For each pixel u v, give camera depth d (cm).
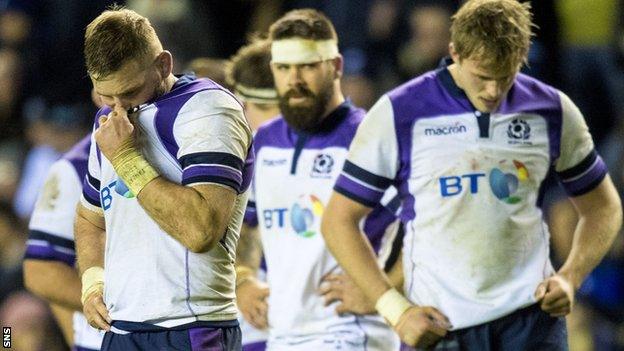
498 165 1712
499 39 1645
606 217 1816
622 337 2658
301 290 1916
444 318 1711
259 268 2030
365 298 1891
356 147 1756
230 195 1473
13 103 3725
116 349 1509
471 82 1691
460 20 1684
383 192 1767
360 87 3281
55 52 3794
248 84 2086
